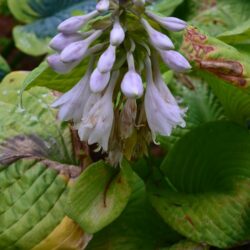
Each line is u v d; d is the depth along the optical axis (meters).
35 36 0.72
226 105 0.57
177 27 0.43
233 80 0.47
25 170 0.51
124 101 0.45
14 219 0.50
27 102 0.55
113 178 0.49
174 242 0.53
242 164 0.52
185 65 0.42
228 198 0.51
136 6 0.42
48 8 0.75
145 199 0.55
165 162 0.53
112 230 0.53
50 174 0.51
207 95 0.63
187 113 0.62
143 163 0.55
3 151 0.52
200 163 0.53
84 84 0.44
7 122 0.54
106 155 0.52
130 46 0.43
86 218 0.47
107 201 0.47
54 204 0.50
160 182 0.53
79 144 0.53
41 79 0.49
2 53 0.84
